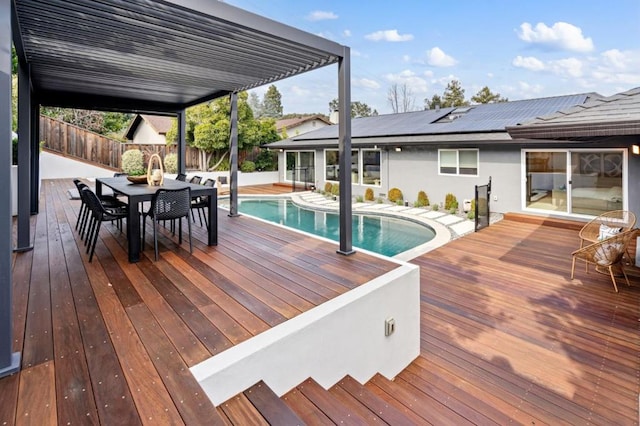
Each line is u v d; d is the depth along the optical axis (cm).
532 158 912
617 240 465
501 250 659
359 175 1361
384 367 320
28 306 279
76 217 644
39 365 202
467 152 1038
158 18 327
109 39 386
